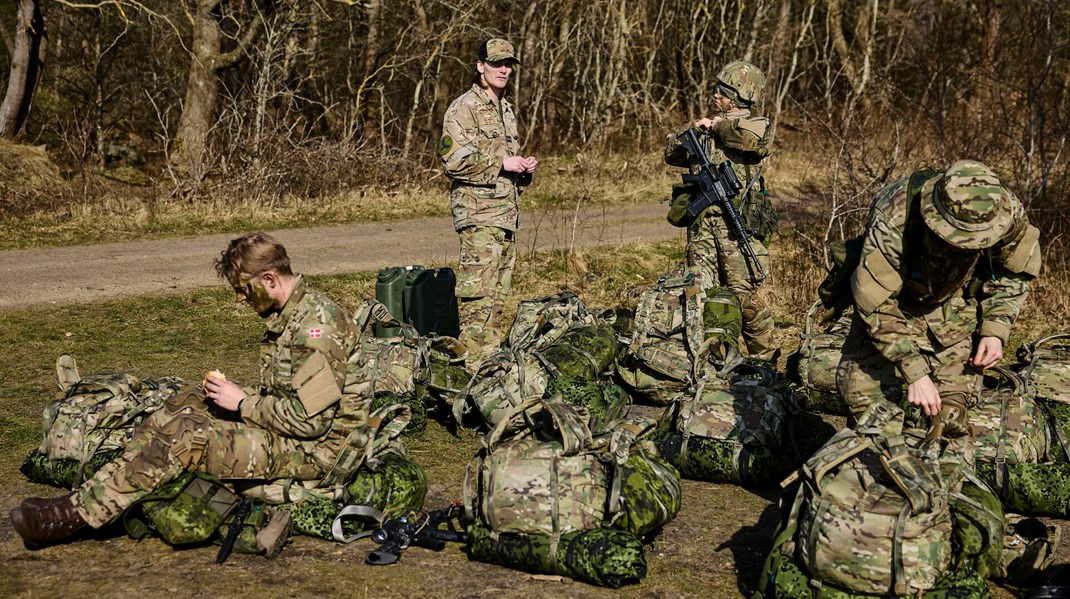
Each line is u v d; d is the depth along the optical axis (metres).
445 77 25.11
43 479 4.87
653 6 27.16
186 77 26.34
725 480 5.03
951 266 3.83
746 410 5.04
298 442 4.14
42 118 24.70
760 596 3.73
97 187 16.22
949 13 15.71
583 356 5.87
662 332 6.22
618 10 24.33
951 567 3.60
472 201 6.45
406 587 3.85
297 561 4.05
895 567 3.40
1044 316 8.78
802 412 5.16
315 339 4.00
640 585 3.92
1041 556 3.86
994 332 3.99
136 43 26.20
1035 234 3.92
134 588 3.80
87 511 4.00
